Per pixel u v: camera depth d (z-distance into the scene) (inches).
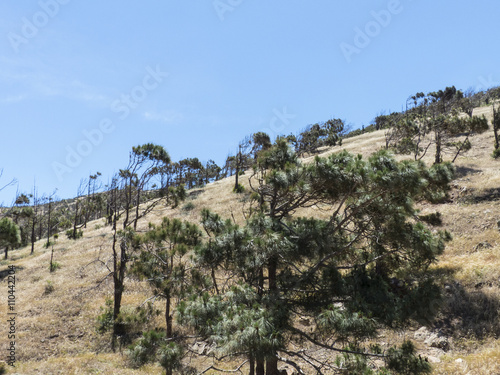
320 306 306.5
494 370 381.4
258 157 387.5
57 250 1473.9
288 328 287.7
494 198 957.8
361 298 289.9
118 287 733.9
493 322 491.8
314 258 329.7
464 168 1317.7
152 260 604.7
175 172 2501.2
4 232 818.8
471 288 575.5
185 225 530.9
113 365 561.0
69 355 627.2
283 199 376.2
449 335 495.5
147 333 314.5
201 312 288.4
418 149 1558.8
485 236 773.3
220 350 250.7
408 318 298.2
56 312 819.4
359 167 323.6
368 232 399.5
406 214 369.1
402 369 284.2
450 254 752.3
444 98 2261.3
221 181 2294.5
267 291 333.1
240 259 332.8
